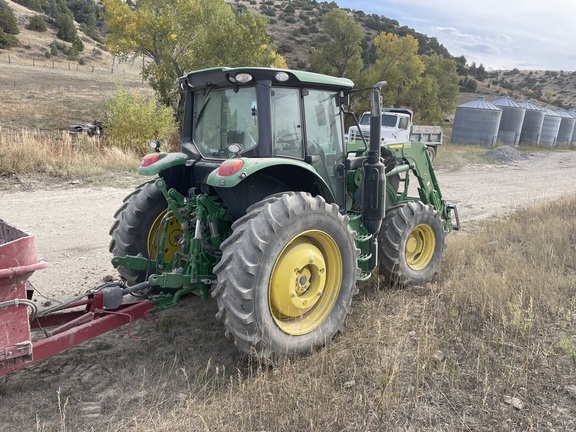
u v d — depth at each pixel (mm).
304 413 3084
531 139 37531
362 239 4609
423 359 3744
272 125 3902
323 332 3955
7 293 2883
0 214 8359
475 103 32906
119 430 3006
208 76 4121
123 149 15336
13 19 61125
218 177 3516
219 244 4023
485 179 16594
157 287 4422
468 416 3137
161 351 4012
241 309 3424
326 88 4414
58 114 24156
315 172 4078
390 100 33281
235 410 3176
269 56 21922
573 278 5438
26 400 3334
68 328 3523
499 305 4480
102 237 7367
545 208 9547
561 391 3369
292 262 3736
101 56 66688
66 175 11656
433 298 4992
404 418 3119
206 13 20656
